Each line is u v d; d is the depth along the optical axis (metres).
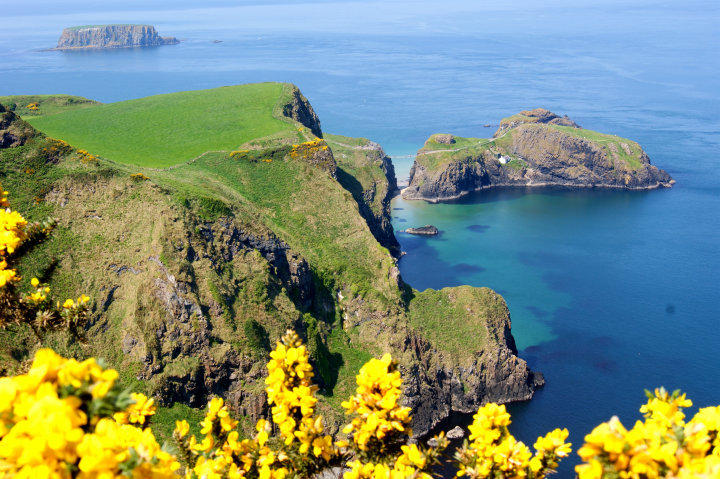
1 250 14.45
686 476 6.30
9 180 74.75
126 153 112.00
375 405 10.50
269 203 101.62
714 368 86.19
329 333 84.25
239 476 10.96
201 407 67.00
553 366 87.69
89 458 5.60
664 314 102.88
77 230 72.88
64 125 127.56
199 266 72.38
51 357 6.24
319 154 111.75
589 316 102.88
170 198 76.25
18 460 5.44
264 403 67.31
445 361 84.19
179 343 66.81
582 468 6.77
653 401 8.65
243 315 72.56
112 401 6.09
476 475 9.88
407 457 10.23
